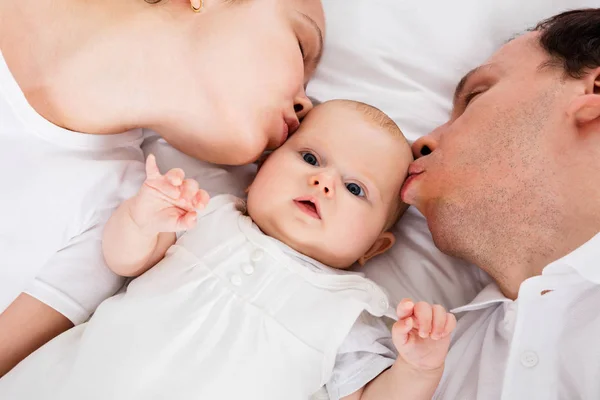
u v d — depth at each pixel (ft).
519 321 2.98
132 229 3.01
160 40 3.24
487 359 3.24
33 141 3.14
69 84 3.15
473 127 3.39
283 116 3.61
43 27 3.14
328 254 3.35
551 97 3.22
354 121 3.54
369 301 3.21
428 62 4.06
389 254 3.80
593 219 2.99
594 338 2.97
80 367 2.84
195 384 2.81
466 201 3.31
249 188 3.59
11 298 3.09
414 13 4.05
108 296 3.34
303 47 3.75
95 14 3.18
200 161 3.80
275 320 3.00
